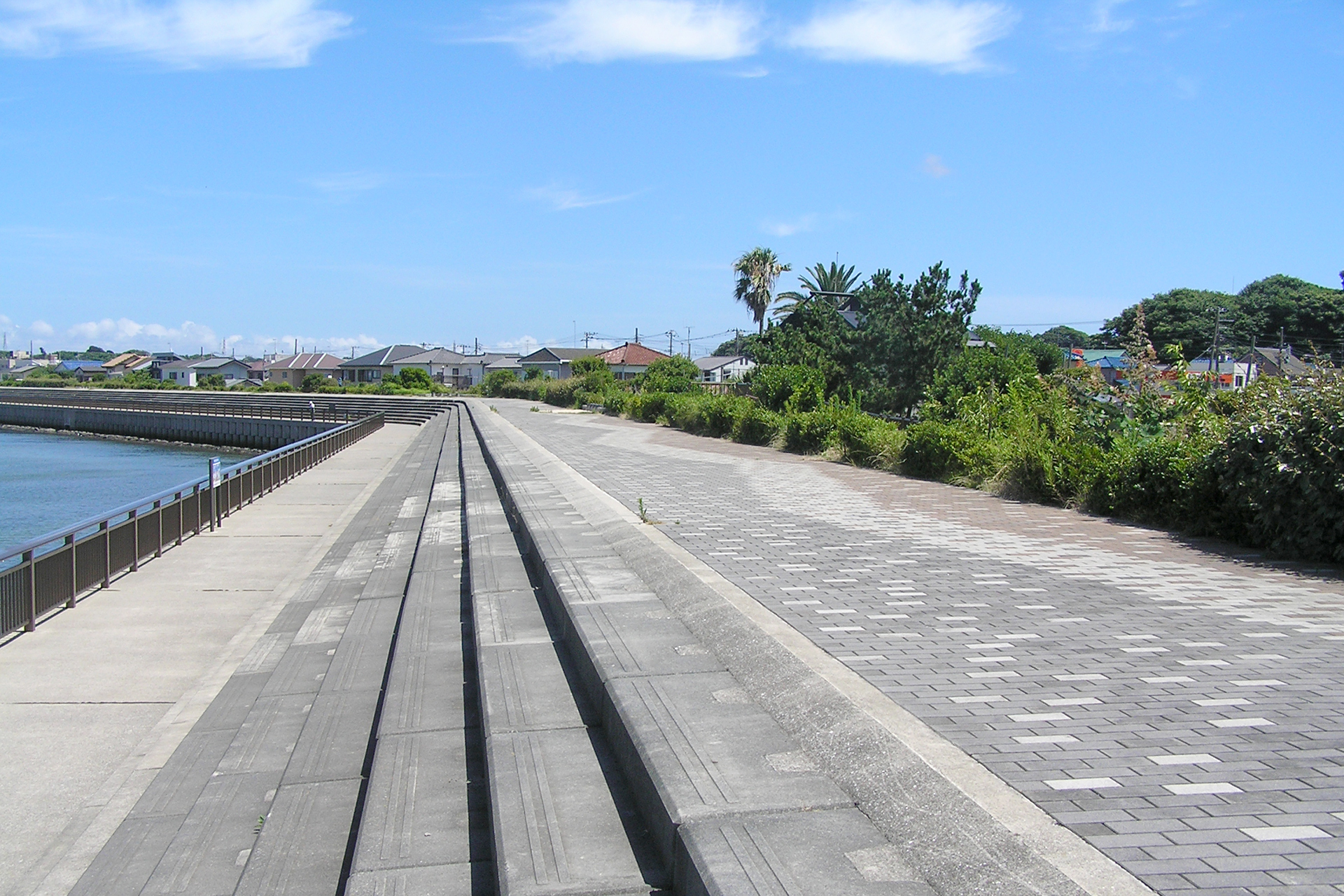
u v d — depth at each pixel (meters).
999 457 13.53
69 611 9.85
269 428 63.16
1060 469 11.95
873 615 6.27
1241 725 4.17
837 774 3.57
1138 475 10.61
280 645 8.51
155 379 127.25
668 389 43.09
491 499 14.68
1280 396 8.95
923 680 4.84
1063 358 32.25
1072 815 3.22
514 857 3.39
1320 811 3.27
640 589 6.88
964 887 2.72
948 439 14.88
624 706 4.35
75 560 10.12
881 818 3.20
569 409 53.16
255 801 5.04
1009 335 32.78
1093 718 4.26
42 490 37.31
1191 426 10.72
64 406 82.94
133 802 5.21
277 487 21.92
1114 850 2.96
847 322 31.59
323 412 66.44
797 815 3.25
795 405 24.11
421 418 59.62
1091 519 10.75
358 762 5.32
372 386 94.62
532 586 8.15
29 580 9.03
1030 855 2.87
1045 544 9.06
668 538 9.30
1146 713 4.33
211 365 136.75
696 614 6.03
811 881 2.79
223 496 16.72
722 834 3.09
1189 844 3.00
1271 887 2.72
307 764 5.30
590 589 6.89
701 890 2.83
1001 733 4.05
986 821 3.09
